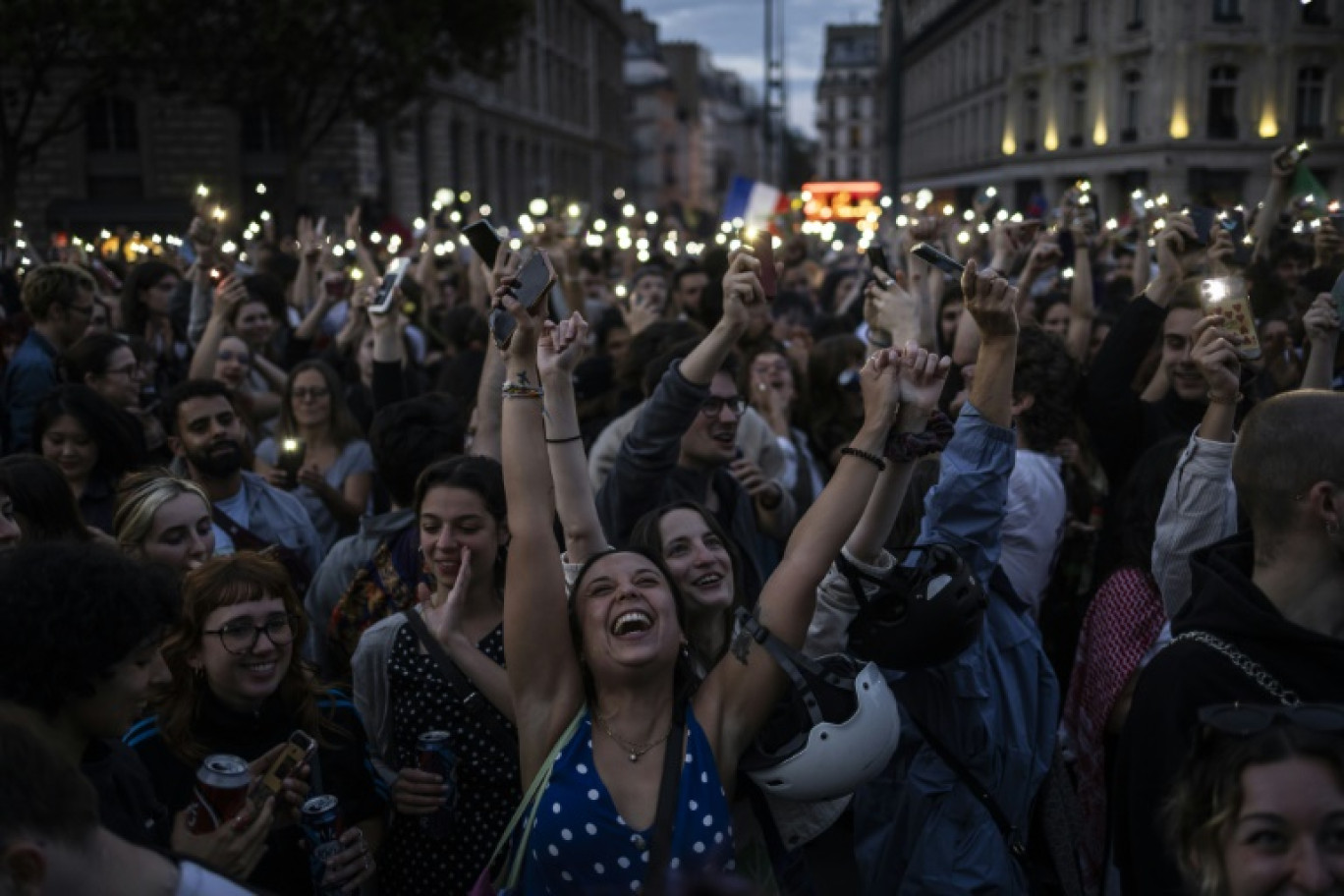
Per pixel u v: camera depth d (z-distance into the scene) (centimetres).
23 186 3622
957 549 318
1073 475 469
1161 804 219
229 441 479
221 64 2473
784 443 582
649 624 262
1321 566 227
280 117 2695
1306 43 2992
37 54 2406
